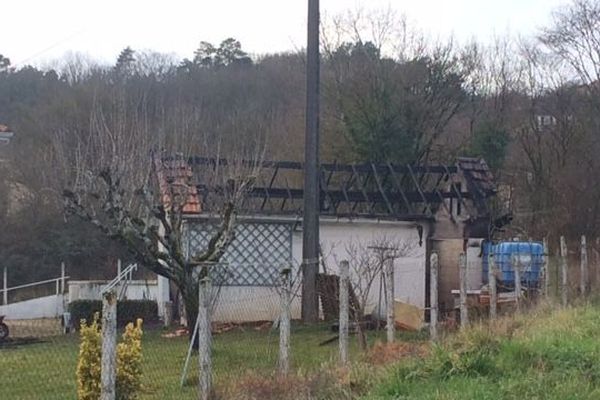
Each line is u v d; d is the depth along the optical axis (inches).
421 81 1427.2
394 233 935.0
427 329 707.4
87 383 361.7
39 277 1565.0
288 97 1530.5
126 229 687.1
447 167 1029.2
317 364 488.4
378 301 747.4
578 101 1628.9
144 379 491.8
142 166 730.8
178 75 1352.1
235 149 868.0
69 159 840.3
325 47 1461.6
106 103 1061.1
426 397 335.3
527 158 1647.4
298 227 898.1
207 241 843.4
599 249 1019.9
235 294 872.9
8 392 489.7
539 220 1497.3
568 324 497.0
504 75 1765.5
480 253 935.7
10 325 981.2
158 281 943.0
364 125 1332.4
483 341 421.1
